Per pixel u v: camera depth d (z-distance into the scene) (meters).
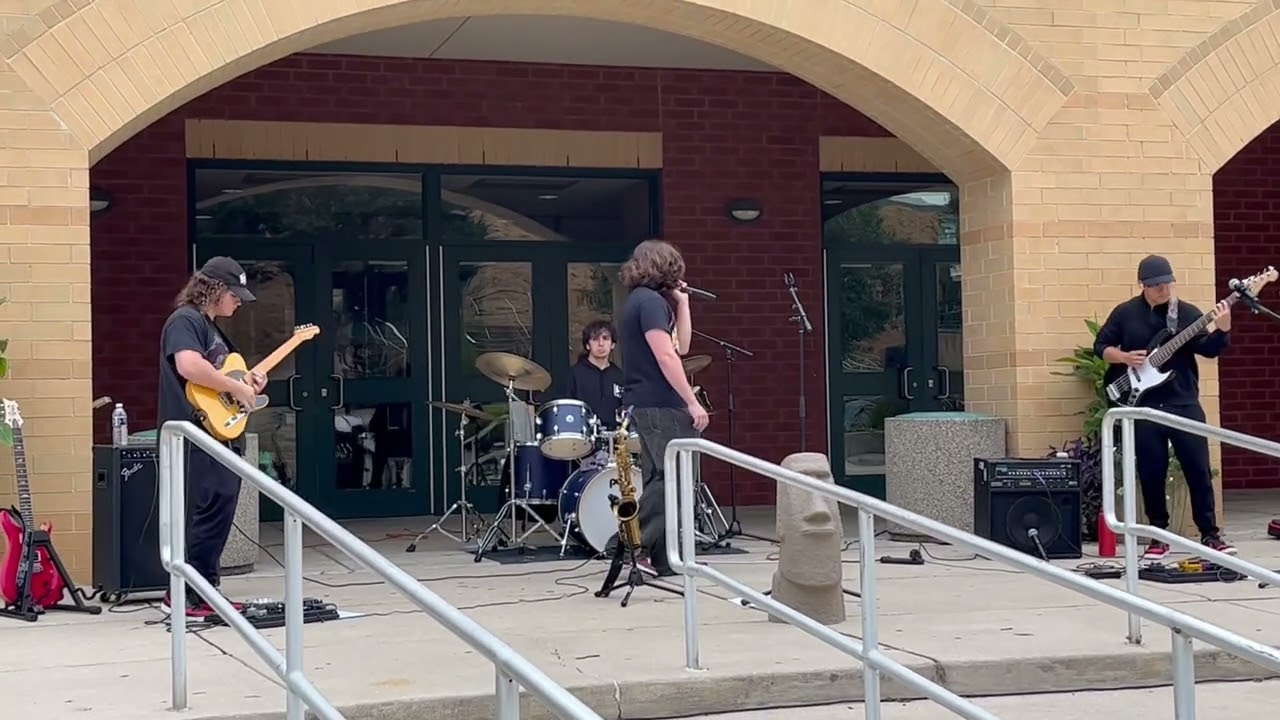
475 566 8.89
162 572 7.39
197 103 11.80
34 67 8.06
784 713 5.66
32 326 8.04
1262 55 10.27
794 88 13.08
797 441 13.05
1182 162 10.12
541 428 9.01
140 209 11.68
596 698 5.49
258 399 6.89
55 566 7.20
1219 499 10.06
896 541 9.89
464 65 12.39
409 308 12.46
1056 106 9.89
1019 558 4.36
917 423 9.88
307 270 12.25
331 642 6.38
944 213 13.59
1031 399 9.81
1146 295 9.06
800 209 13.07
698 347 12.81
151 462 7.42
